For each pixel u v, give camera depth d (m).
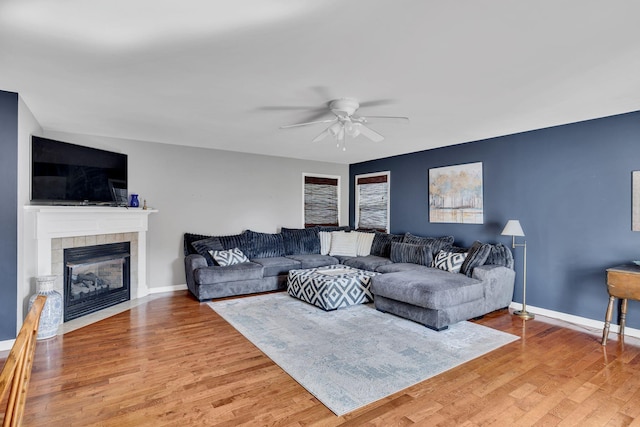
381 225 6.48
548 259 4.10
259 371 2.62
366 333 3.42
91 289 4.28
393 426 1.98
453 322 3.60
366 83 2.71
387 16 1.77
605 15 1.75
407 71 2.48
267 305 4.40
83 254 4.01
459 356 2.91
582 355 2.96
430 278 3.91
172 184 5.23
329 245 6.27
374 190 6.63
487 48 2.13
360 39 2.03
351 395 2.29
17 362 0.93
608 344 3.21
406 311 3.79
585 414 2.11
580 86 2.75
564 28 1.88
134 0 1.64
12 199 2.97
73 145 3.90
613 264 3.58
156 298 4.75
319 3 1.66
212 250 5.05
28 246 3.33
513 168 4.43
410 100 3.11
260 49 2.15
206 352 2.96
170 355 2.90
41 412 2.08
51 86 2.79
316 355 2.91
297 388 2.38
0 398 0.82
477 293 3.82
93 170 4.16
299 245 6.10
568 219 3.93
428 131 4.30
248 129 4.25
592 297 3.74
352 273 4.67
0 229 2.93
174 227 5.26
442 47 2.12
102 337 3.30
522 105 3.24
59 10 1.73
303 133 4.47
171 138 4.79
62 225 3.71
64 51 2.18
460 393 2.33
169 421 2.00
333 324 3.68
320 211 6.88
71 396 2.26
